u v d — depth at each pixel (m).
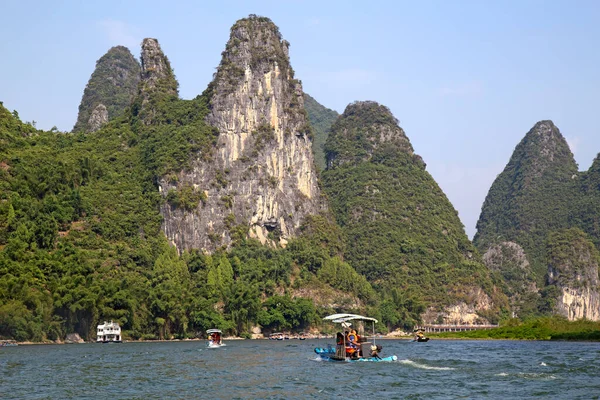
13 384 88.81
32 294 197.12
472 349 159.62
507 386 83.88
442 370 100.81
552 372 98.44
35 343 191.88
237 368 106.56
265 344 194.12
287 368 105.19
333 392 79.62
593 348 162.00
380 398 75.69
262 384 86.44
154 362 119.75
